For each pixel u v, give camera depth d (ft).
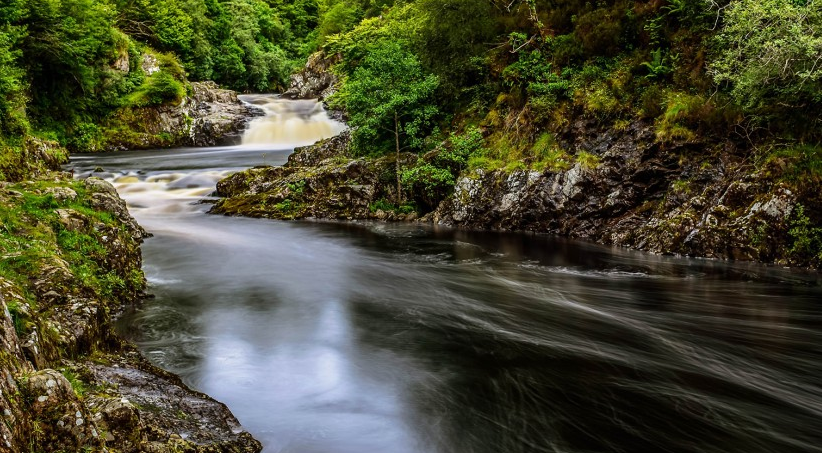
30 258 19.66
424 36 61.67
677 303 28.58
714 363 21.13
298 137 113.91
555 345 22.82
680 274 33.88
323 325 24.97
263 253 40.29
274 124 116.26
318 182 56.90
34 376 10.34
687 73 42.80
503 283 32.96
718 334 24.14
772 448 15.29
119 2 126.41
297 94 148.25
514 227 48.42
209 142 111.04
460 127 57.31
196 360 20.36
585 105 46.78
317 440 15.14
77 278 20.31
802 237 33.83
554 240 44.50
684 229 38.60
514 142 51.34
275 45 194.39
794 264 34.14
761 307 27.68
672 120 41.14
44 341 14.62
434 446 15.06
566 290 31.27
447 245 43.57
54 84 96.48
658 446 15.26
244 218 54.13
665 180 41.55
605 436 15.75
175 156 89.92
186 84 121.39
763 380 19.71
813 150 34.65
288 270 35.55
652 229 40.50
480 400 17.81
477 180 50.57
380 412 16.85
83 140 99.04
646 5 47.60
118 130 104.37
